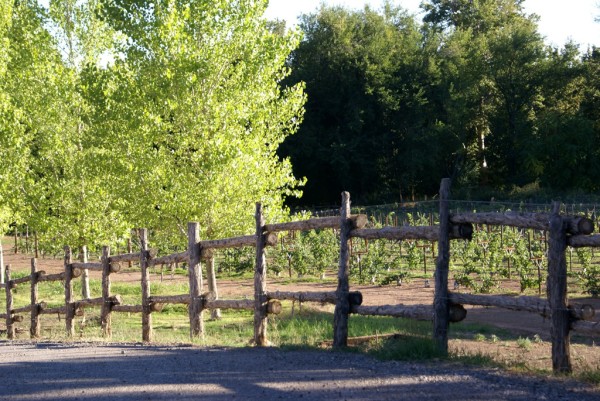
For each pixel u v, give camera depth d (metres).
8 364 7.68
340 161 56.84
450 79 60.12
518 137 59.31
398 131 58.62
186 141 16.41
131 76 17.28
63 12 21.67
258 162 17.03
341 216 8.19
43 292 25.72
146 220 17.41
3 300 24.16
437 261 7.26
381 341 8.19
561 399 4.75
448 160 61.91
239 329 14.58
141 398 5.16
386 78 58.22
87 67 17.94
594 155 54.78
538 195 52.81
